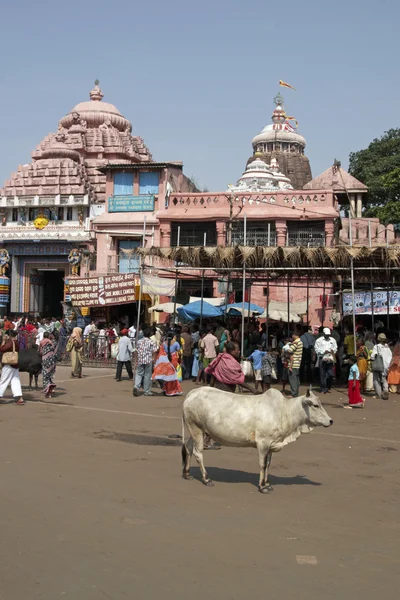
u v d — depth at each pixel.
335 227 28.55
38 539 5.50
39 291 38.88
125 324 30.11
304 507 6.69
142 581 4.66
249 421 7.28
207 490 7.26
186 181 35.66
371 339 19.08
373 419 13.06
